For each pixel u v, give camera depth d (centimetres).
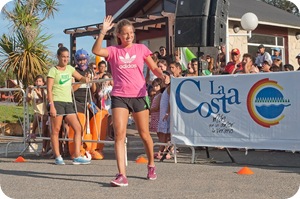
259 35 1903
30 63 1589
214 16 863
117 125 583
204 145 766
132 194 532
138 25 1636
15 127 1321
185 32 877
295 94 696
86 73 883
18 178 655
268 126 718
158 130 836
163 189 557
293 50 2050
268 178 617
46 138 916
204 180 609
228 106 748
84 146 854
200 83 770
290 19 2027
